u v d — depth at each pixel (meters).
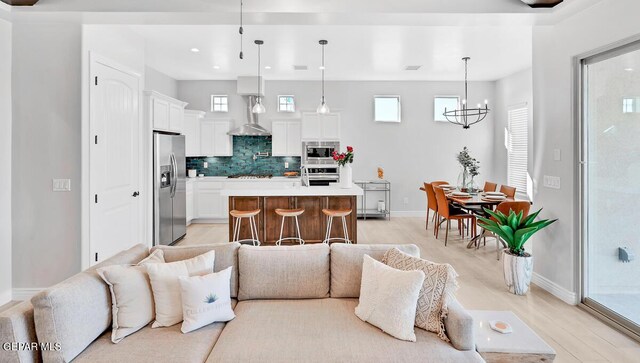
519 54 5.38
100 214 3.43
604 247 2.85
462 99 7.33
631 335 2.48
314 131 6.91
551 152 3.30
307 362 1.54
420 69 6.32
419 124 7.35
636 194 2.55
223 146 6.98
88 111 3.25
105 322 1.75
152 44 4.82
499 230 3.42
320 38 4.65
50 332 1.47
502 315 2.14
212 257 2.14
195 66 6.05
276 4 2.94
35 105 3.16
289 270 2.23
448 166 7.40
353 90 7.29
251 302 2.18
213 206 6.66
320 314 1.99
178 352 1.60
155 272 1.90
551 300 3.15
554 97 3.24
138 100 4.15
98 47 3.40
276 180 6.69
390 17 3.04
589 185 2.98
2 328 1.42
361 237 5.58
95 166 3.35
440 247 4.99
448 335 1.74
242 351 1.60
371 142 7.35
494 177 7.34
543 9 2.96
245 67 6.12
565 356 2.26
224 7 2.94
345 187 4.59
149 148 4.45
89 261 3.27
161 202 4.77
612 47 2.67
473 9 2.96
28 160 3.17
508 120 6.80
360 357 1.57
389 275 1.90
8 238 3.15
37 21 3.12
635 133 2.54
